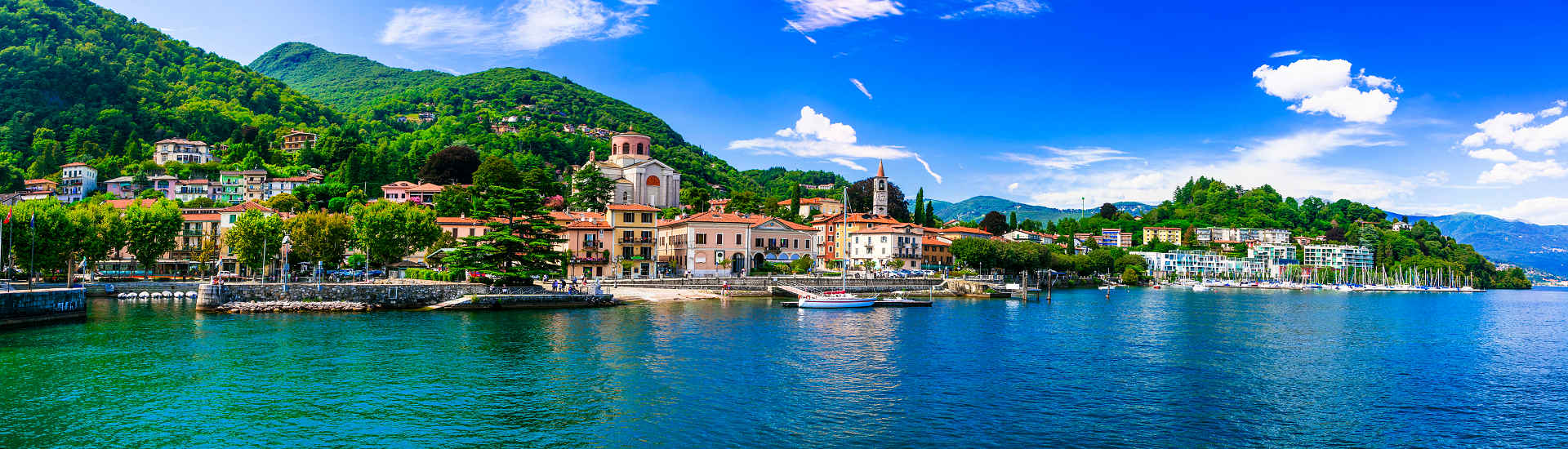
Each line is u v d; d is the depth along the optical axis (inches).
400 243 5339.6
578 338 2947.8
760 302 4845.0
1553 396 2164.1
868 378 2252.7
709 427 1721.2
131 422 1702.8
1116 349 2920.8
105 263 5654.5
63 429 1643.7
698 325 3442.4
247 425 1691.7
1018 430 1721.2
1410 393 2166.6
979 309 4707.2
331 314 3609.7
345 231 5132.9
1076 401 2001.7
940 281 6412.4
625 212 6097.4
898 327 3560.5
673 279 5344.5
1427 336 3649.1
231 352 2508.6
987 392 2090.3
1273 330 3779.5
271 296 3752.5
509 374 2239.2
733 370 2346.2
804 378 2239.2
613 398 1963.6
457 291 4092.0
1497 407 2012.8
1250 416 1876.2
